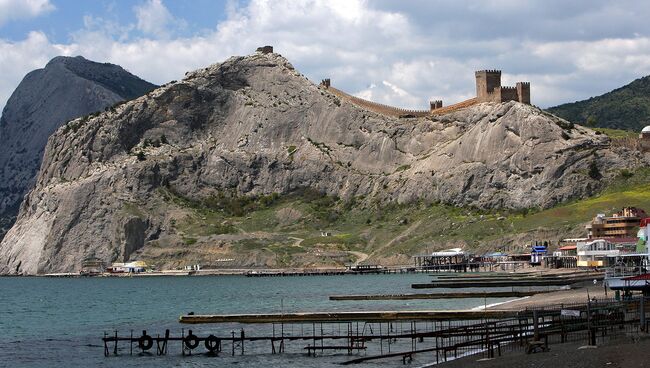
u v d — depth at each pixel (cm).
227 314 14750
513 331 9488
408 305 15600
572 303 12438
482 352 8862
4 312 19050
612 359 7300
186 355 10631
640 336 8425
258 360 10075
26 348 11838
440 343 10494
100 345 11944
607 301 11269
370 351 10294
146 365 10044
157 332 12850
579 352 7800
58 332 13962
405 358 9438
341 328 12288
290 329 12412
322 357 10088
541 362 7606
